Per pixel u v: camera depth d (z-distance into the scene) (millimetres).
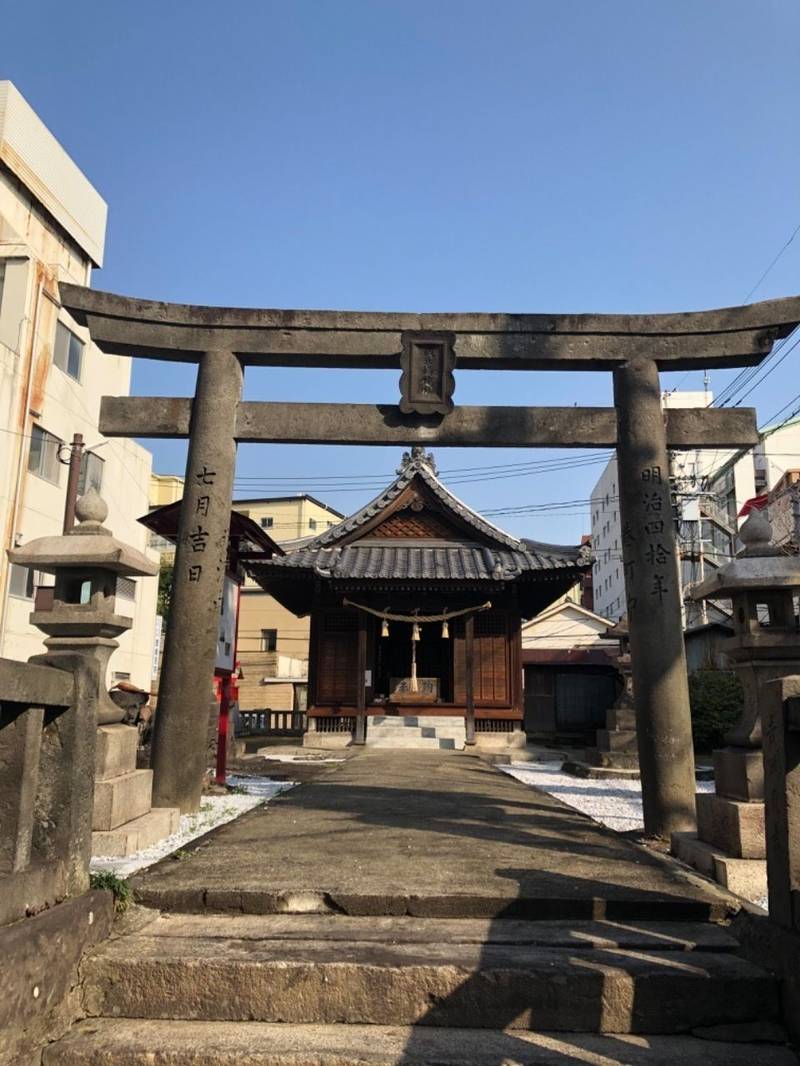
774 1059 3455
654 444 8594
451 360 9031
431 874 5301
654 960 3982
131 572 7387
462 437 9055
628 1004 3730
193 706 8367
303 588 22828
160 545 39188
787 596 6496
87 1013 3830
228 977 3814
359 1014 3766
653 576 8242
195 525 8758
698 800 6531
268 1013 3775
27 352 23172
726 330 8711
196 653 8469
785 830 3916
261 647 45500
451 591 21438
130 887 4750
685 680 7996
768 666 6184
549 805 9320
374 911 4727
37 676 3764
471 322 9102
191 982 3822
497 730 21531
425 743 20922
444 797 9734
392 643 26156
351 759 16422
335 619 22141
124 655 28125
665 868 5668
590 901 4699
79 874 4160
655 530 8352
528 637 32125
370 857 5844
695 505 33094
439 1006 3754
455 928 4469
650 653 8062
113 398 9266
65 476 25203
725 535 39625
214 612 8641
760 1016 3734
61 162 28172
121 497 28891
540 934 4363
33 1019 3406
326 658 21953
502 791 10812
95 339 9102
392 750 20188
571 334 9023
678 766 7719
